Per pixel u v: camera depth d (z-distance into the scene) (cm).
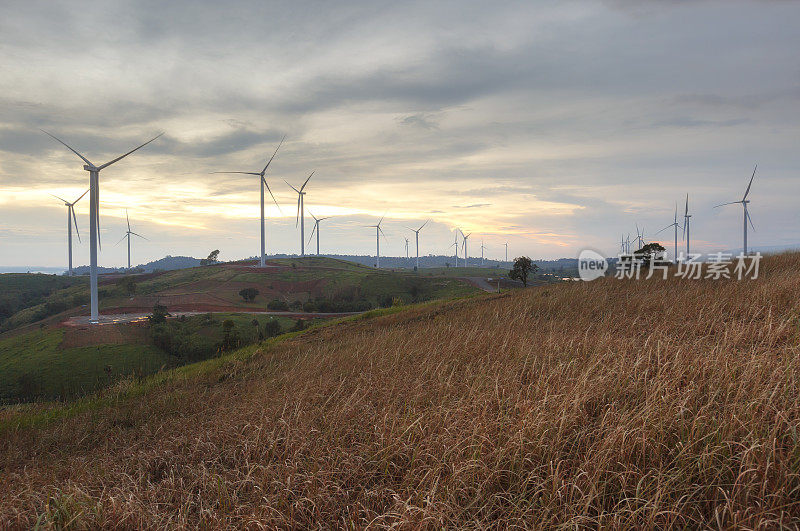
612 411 609
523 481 519
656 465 511
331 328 2448
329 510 535
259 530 496
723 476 482
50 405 1449
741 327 992
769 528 404
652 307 1447
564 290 2108
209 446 755
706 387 677
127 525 527
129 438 929
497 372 862
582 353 957
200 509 550
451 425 643
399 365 1088
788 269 1875
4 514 561
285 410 831
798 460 466
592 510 474
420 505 482
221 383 1366
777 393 606
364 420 744
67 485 648
